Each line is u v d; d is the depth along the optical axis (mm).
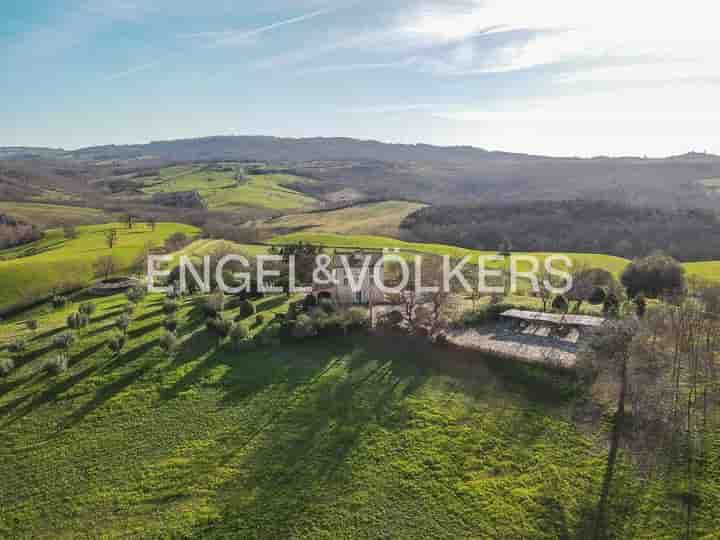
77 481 30094
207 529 26234
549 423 33188
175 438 33500
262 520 26672
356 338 47156
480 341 45000
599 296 57375
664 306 47562
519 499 27328
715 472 27516
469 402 36250
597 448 30438
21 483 30266
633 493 26891
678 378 35938
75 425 35156
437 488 28453
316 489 28641
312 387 38938
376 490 28469
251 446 32438
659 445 29906
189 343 46469
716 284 58719
